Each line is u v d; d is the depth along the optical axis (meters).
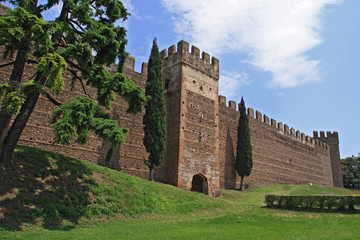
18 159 16.81
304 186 45.56
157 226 14.83
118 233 12.53
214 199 25.22
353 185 77.81
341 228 14.77
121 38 17.98
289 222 17.42
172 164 29.59
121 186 19.81
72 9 16.05
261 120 49.44
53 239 10.77
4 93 13.45
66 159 20.09
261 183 45.56
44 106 22.67
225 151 40.38
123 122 27.83
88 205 16.06
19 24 12.85
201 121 32.78
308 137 63.94
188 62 33.22
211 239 11.34
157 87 27.39
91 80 16.45
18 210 13.05
